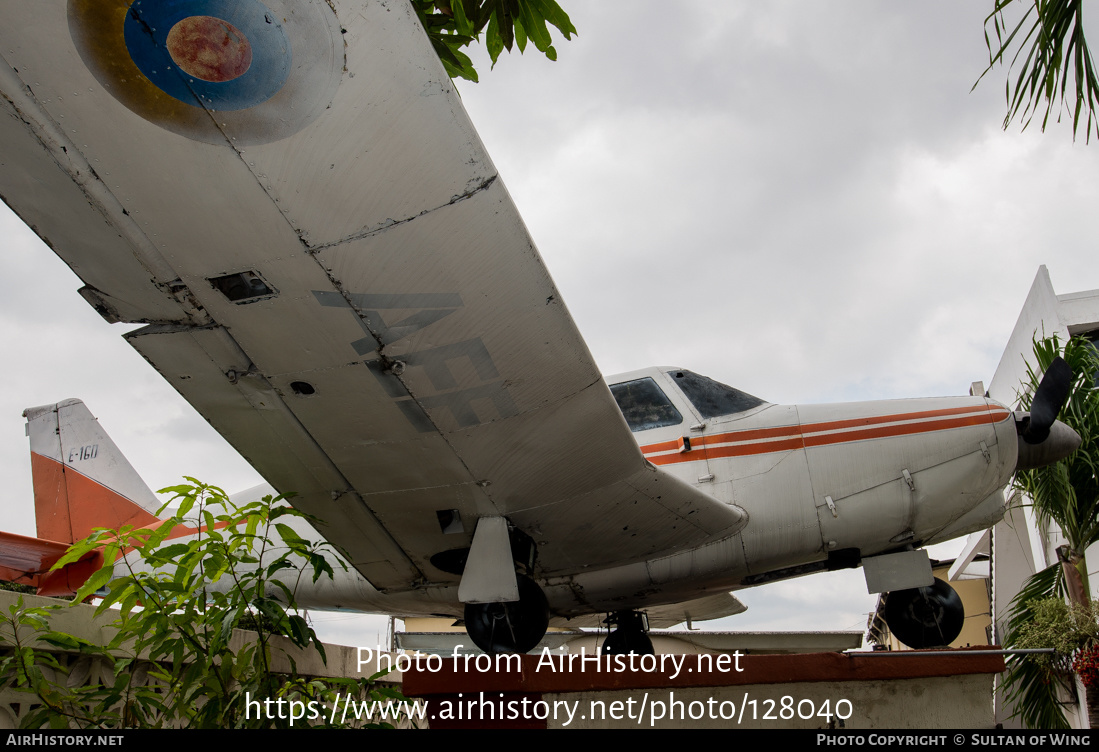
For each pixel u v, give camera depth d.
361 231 2.43
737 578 5.01
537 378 3.11
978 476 4.74
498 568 3.87
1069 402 6.08
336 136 2.16
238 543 2.41
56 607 2.28
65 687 2.47
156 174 2.27
